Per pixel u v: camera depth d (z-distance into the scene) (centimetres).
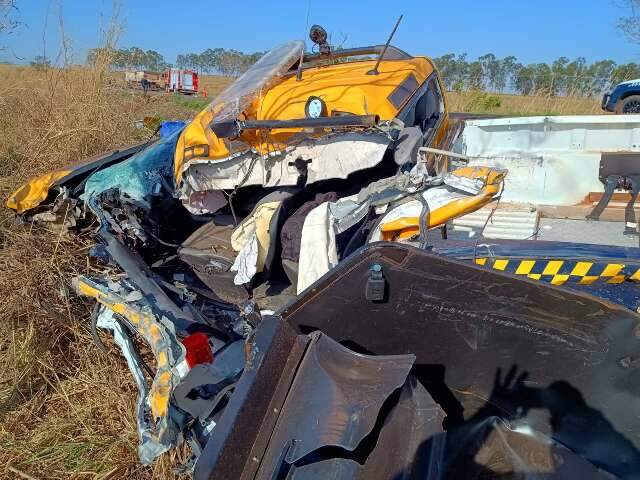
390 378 150
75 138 512
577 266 240
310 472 139
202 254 315
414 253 167
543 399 196
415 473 145
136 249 324
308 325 179
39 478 242
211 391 191
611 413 187
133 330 251
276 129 282
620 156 410
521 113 1062
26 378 294
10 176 472
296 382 152
